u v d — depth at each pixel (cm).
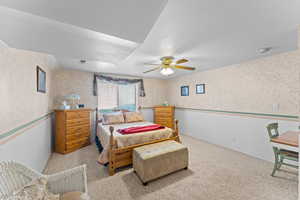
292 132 195
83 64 291
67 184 110
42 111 212
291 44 185
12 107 120
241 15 118
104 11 82
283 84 219
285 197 152
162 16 119
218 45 187
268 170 210
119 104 437
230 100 303
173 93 485
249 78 267
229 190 165
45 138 231
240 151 284
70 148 285
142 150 200
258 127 254
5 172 89
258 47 196
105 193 161
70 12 81
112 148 202
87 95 366
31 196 83
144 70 353
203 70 359
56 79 319
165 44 182
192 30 146
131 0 75
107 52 152
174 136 276
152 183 180
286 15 118
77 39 120
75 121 297
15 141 124
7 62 114
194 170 211
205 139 366
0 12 77
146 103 474
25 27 95
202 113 375
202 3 102
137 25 100
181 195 157
